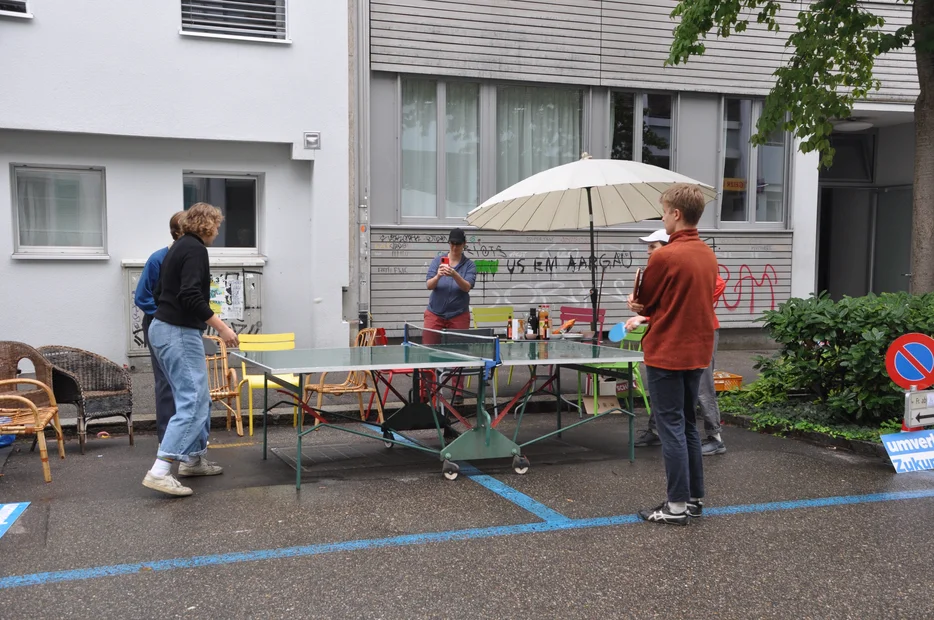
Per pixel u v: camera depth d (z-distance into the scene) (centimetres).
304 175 1136
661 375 495
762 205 1400
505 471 634
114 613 369
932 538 477
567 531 486
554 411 925
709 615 371
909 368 640
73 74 1012
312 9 1105
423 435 772
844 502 550
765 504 545
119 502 541
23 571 418
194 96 1062
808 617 370
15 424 588
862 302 771
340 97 1124
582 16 1266
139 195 1066
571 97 1300
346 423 841
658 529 491
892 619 368
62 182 1055
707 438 695
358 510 527
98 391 709
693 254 489
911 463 635
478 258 1237
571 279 1279
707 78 1334
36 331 1025
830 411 771
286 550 450
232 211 1127
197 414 564
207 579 409
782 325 805
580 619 366
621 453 698
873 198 1647
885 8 1401
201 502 543
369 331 838
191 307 549
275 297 1131
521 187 738
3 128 990
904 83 1419
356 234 1159
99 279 1047
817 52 933
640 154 1325
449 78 1222
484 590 397
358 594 391
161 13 1043
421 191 1231
